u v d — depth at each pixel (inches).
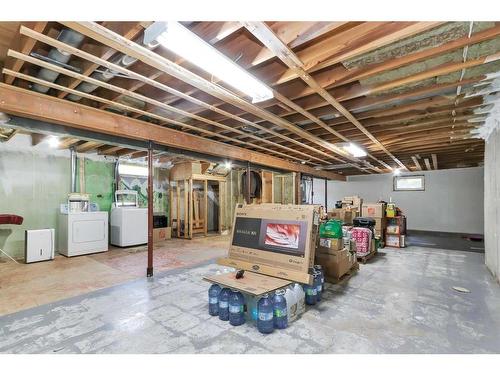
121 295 130.6
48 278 157.9
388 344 88.6
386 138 206.7
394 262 199.9
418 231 383.2
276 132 185.2
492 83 112.7
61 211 230.7
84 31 73.3
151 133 161.9
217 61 85.3
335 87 119.3
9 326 99.8
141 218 268.1
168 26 68.7
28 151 223.9
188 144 185.9
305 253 116.1
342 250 155.6
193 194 349.7
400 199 402.0
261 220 134.6
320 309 116.0
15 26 79.1
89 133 150.6
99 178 270.8
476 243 287.0
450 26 78.2
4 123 120.6
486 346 87.5
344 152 243.8
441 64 98.9
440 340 91.0
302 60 93.6
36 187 227.5
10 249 212.4
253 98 115.2
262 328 95.0
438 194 374.9
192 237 313.6
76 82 105.0
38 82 100.9
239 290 100.3
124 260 203.0
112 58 94.5
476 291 137.9
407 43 86.0
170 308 115.6
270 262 123.6
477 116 152.3
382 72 105.5
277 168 300.0
